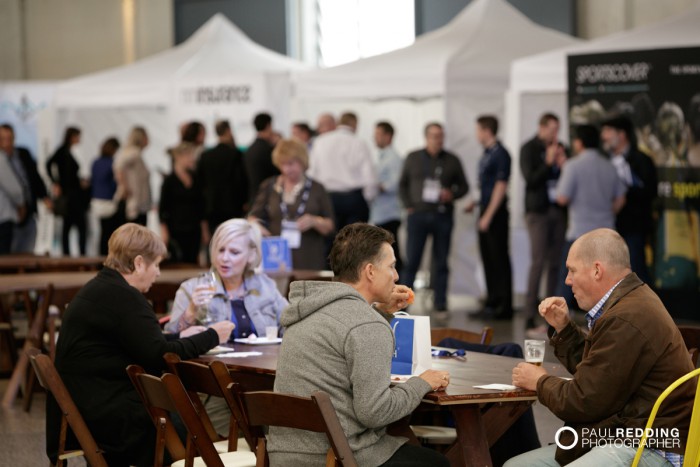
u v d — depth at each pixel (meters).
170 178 14.26
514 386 4.83
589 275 4.74
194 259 14.45
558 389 4.61
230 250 6.77
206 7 22.94
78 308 5.86
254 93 14.85
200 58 17.66
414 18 21.27
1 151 15.65
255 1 22.55
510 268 13.80
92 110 20.02
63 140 18.72
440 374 4.72
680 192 11.70
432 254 14.24
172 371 5.25
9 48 24.17
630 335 4.50
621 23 18.03
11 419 8.57
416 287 18.31
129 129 20.11
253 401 4.41
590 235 4.78
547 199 12.82
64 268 11.76
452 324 13.32
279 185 10.66
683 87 11.66
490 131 13.45
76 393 5.77
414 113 18.16
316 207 10.57
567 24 18.73
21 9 24.20
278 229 10.54
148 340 5.77
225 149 13.98
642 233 11.80
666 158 11.76
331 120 14.79
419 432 5.64
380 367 4.50
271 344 6.45
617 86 11.89
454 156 13.93
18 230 16.30
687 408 4.49
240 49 18.39
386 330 4.57
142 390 5.12
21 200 15.84
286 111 14.98
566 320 5.07
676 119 11.70
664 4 17.48
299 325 4.68
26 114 21.02
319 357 4.55
